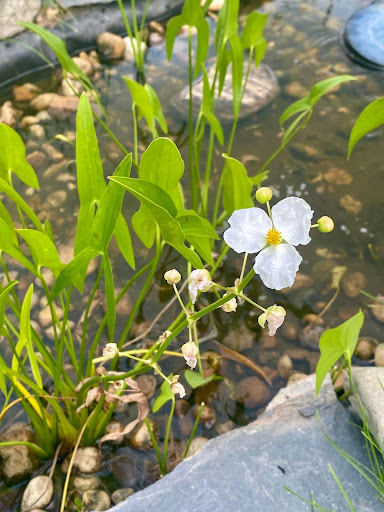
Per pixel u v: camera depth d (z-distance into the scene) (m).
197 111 0.51
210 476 0.29
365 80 0.54
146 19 0.59
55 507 0.31
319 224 0.19
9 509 0.31
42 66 0.55
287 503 0.28
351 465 0.29
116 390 0.30
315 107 0.52
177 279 0.21
